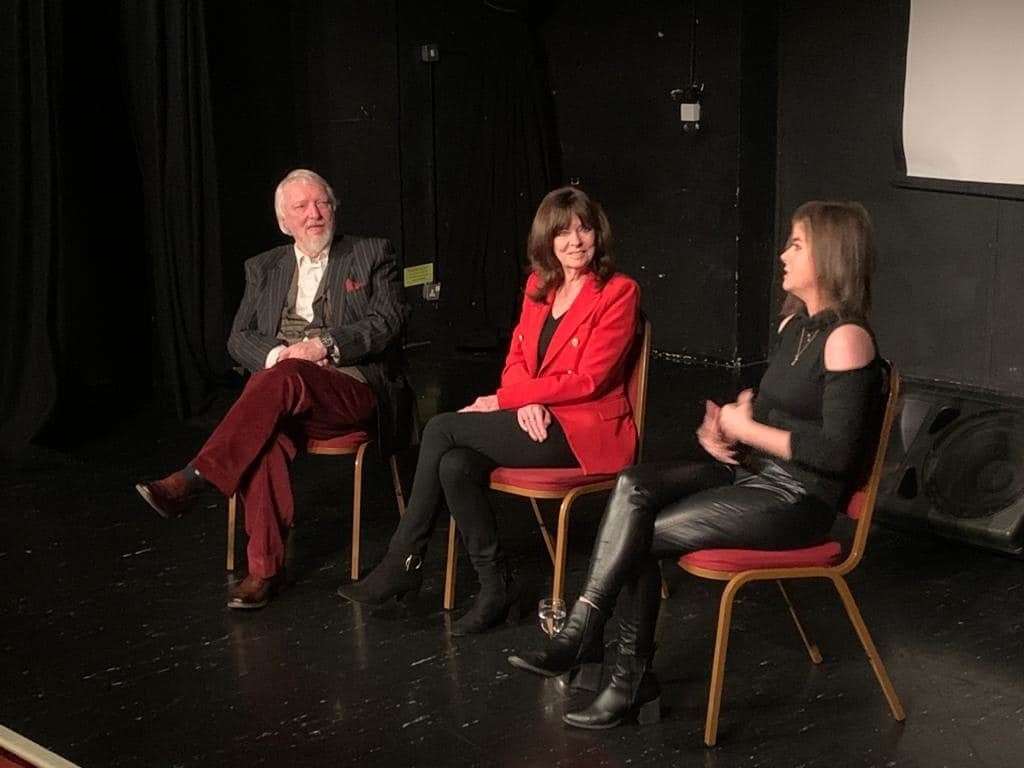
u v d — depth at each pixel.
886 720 2.92
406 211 6.37
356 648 3.33
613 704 2.89
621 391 3.40
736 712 2.96
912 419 4.15
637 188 6.28
